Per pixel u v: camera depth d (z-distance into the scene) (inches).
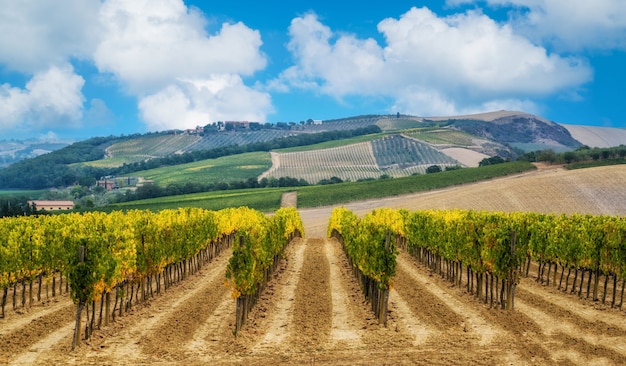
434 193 4854.8
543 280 1230.3
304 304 957.8
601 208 3238.2
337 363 628.4
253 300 921.5
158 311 909.8
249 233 881.5
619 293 1093.8
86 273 709.9
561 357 634.8
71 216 1727.4
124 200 6151.6
